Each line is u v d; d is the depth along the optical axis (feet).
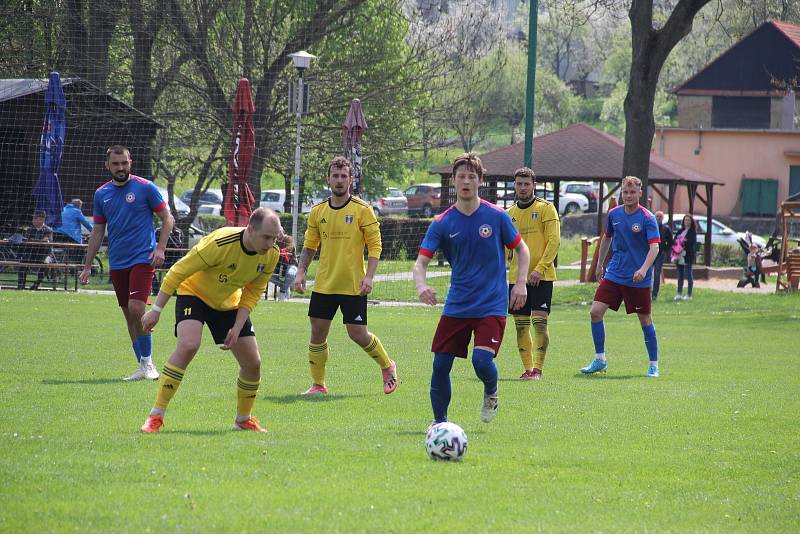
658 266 310.45
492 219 87.86
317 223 116.88
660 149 641.81
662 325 234.99
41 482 64.49
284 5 383.86
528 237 136.87
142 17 366.84
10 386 112.27
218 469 69.77
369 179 459.73
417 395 115.24
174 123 391.65
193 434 85.25
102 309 216.13
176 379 87.51
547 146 444.55
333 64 392.47
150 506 59.06
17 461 70.85
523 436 88.17
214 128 393.09
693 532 58.39
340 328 201.05
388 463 73.87
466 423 94.99
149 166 372.38
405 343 176.24
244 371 88.53
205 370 132.87
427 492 64.85
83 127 354.33
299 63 282.77
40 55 371.97
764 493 69.21
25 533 53.16
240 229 85.51
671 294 326.24
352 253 115.44
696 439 88.74
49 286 286.87
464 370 144.15
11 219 338.34
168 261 281.54
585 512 61.77
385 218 487.20
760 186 624.59
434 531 55.67
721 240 508.12
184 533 53.78
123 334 171.01
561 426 94.07
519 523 58.18
